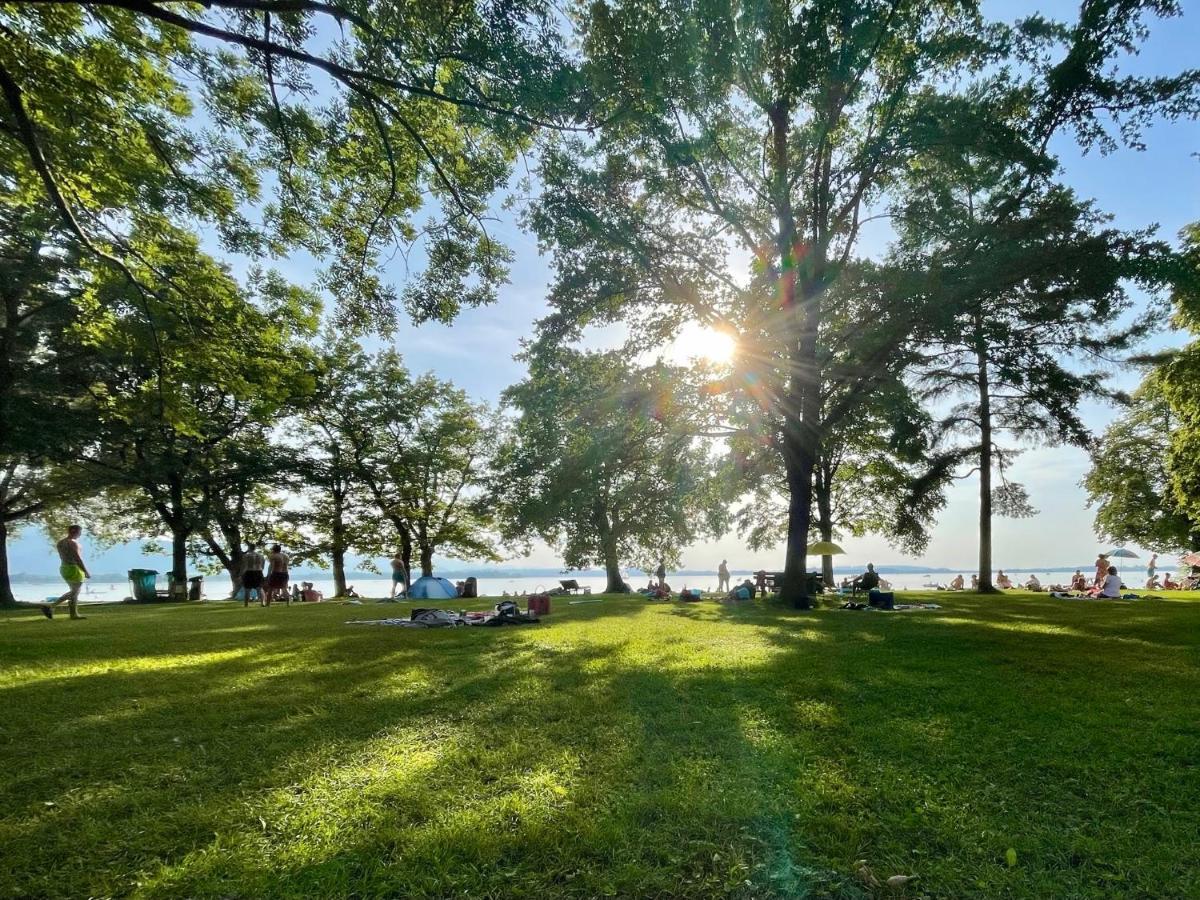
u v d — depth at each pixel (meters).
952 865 2.83
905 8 14.23
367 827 3.14
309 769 3.95
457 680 6.68
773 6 14.00
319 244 11.00
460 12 7.55
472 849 2.92
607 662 7.78
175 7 8.65
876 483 32.84
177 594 27.91
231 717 5.17
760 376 17.83
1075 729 4.74
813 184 17.92
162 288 10.80
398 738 4.60
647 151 16.52
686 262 19.02
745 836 3.07
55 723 4.98
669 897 2.63
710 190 17.33
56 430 20.36
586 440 20.52
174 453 26.92
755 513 35.94
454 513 40.59
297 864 2.79
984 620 13.03
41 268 19.50
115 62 8.86
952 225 16.22
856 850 2.96
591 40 11.17
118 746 4.41
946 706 5.46
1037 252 13.71
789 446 18.41
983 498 26.62
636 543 38.94
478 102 8.23
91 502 31.22
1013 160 13.98
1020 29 14.48
